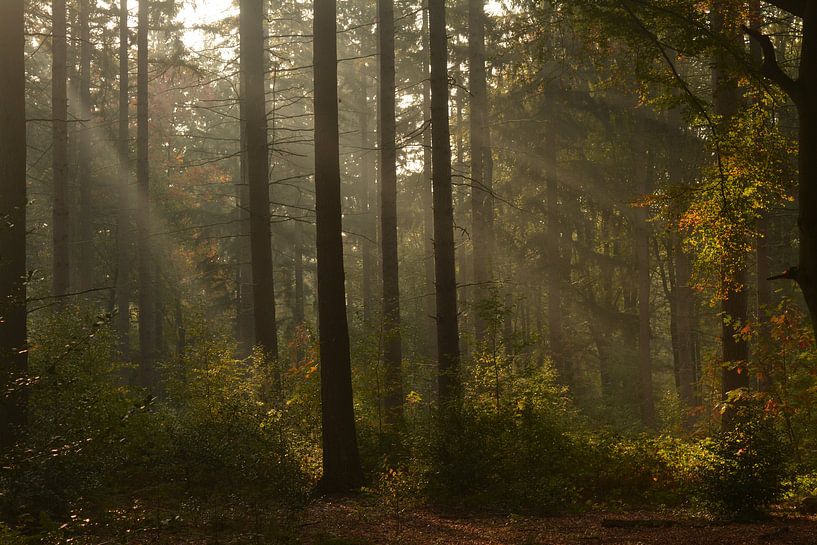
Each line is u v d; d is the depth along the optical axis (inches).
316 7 491.2
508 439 484.4
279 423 538.0
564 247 1107.3
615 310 1135.0
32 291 823.7
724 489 360.2
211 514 387.2
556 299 1042.7
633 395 1197.1
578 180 1079.6
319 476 504.4
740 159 429.7
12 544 267.3
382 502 419.5
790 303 525.0
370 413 603.5
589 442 511.5
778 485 372.2
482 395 524.7
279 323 1652.3
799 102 269.9
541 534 352.8
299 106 1573.6
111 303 1443.2
